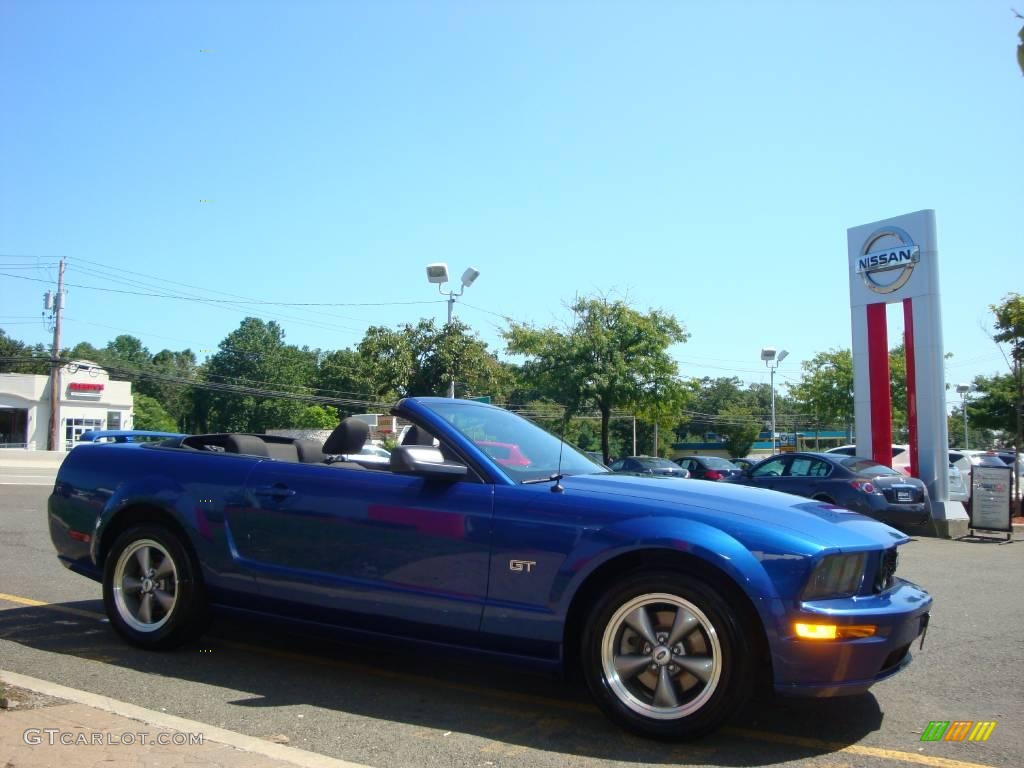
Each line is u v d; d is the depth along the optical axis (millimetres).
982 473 13773
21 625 6121
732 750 3877
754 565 3740
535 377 28422
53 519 5836
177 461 5449
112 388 54719
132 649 5484
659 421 30094
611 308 28328
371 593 4555
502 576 4227
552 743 3928
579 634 4270
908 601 4016
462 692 4715
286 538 4879
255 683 4820
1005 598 7902
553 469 4844
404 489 4586
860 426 16797
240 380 73812
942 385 15242
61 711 4004
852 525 4168
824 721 4324
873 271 16375
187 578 5223
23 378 51031
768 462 15039
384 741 3920
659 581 3891
